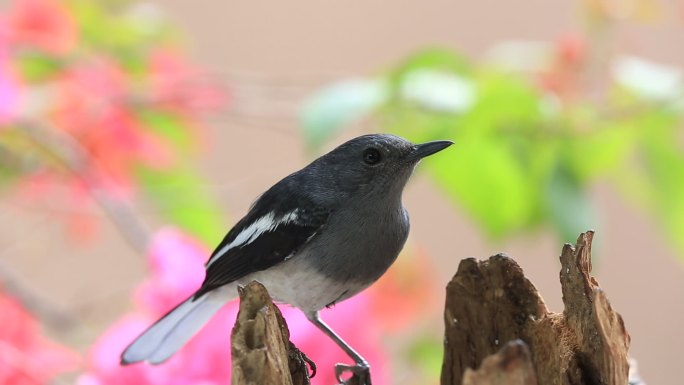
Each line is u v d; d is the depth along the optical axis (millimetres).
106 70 5000
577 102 4906
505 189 4898
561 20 5621
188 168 5027
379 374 4875
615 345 4688
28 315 4941
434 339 4980
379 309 4969
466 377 4668
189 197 4984
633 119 4895
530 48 4938
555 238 4883
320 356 4859
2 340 4918
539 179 4895
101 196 4965
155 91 4996
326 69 5602
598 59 4918
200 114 5012
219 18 5613
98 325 4969
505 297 4719
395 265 4969
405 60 4891
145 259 4938
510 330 4719
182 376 4848
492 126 4879
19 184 5023
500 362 4664
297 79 5031
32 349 4914
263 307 4691
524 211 4906
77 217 5043
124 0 5031
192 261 4883
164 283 4875
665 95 4891
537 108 4863
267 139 5258
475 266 4723
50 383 4906
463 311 4727
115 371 4852
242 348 4684
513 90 4859
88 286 5059
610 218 5621
